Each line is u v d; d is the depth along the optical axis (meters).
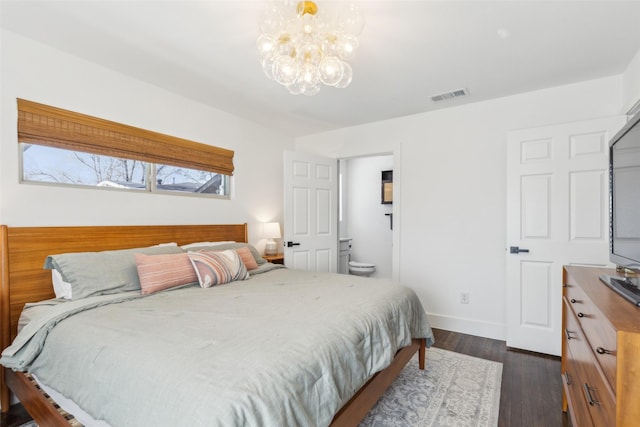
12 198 1.89
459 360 2.48
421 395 1.98
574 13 1.71
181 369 1.00
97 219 2.28
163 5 1.66
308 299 1.83
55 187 2.07
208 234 3.04
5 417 1.79
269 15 1.59
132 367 1.06
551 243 2.56
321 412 1.08
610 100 2.48
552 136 2.56
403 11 1.69
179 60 2.24
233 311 1.59
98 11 1.71
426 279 3.31
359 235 5.68
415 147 3.39
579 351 1.37
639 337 0.77
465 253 3.11
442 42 2.00
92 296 1.78
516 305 2.69
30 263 1.93
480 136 3.04
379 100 2.98
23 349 1.46
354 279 2.46
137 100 2.53
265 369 1.01
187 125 2.92
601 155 2.38
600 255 2.39
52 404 1.42
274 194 3.92
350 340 1.38
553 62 2.26
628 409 0.78
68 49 2.09
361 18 1.56
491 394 1.99
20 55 1.93
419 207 3.35
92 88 2.26
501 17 1.75
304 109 3.24
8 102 1.89
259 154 3.72
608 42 2.00
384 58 2.20
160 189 2.73
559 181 2.53
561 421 1.72
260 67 2.35
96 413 1.08
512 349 2.69
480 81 2.57
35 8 1.68
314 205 3.83
